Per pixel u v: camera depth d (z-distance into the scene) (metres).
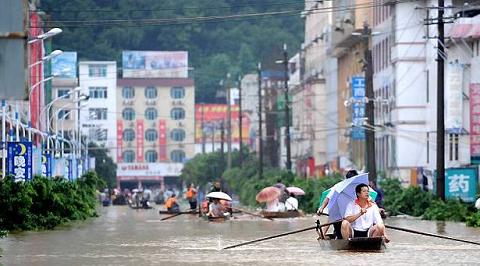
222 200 92.75
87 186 119.12
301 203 123.62
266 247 52.59
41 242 58.44
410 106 145.50
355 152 171.50
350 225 48.72
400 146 145.62
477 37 122.62
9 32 29.50
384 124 152.50
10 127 90.12
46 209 79.00
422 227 74.75
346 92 182.88
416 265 42.19
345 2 172.25
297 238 60.28
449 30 125.62
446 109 122.69
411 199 102.00
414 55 145.38
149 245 55.84
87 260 45.75
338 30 172.88
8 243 57.75
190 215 107.94
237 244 53.97
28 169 79.62
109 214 119.31
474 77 123.62
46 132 116.50
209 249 52.09
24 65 29.55
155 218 101.31
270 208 98.69
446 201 92.69
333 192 49.38
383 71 156.88
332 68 198.00
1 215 72.12
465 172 94.25
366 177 49.22
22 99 29.61
